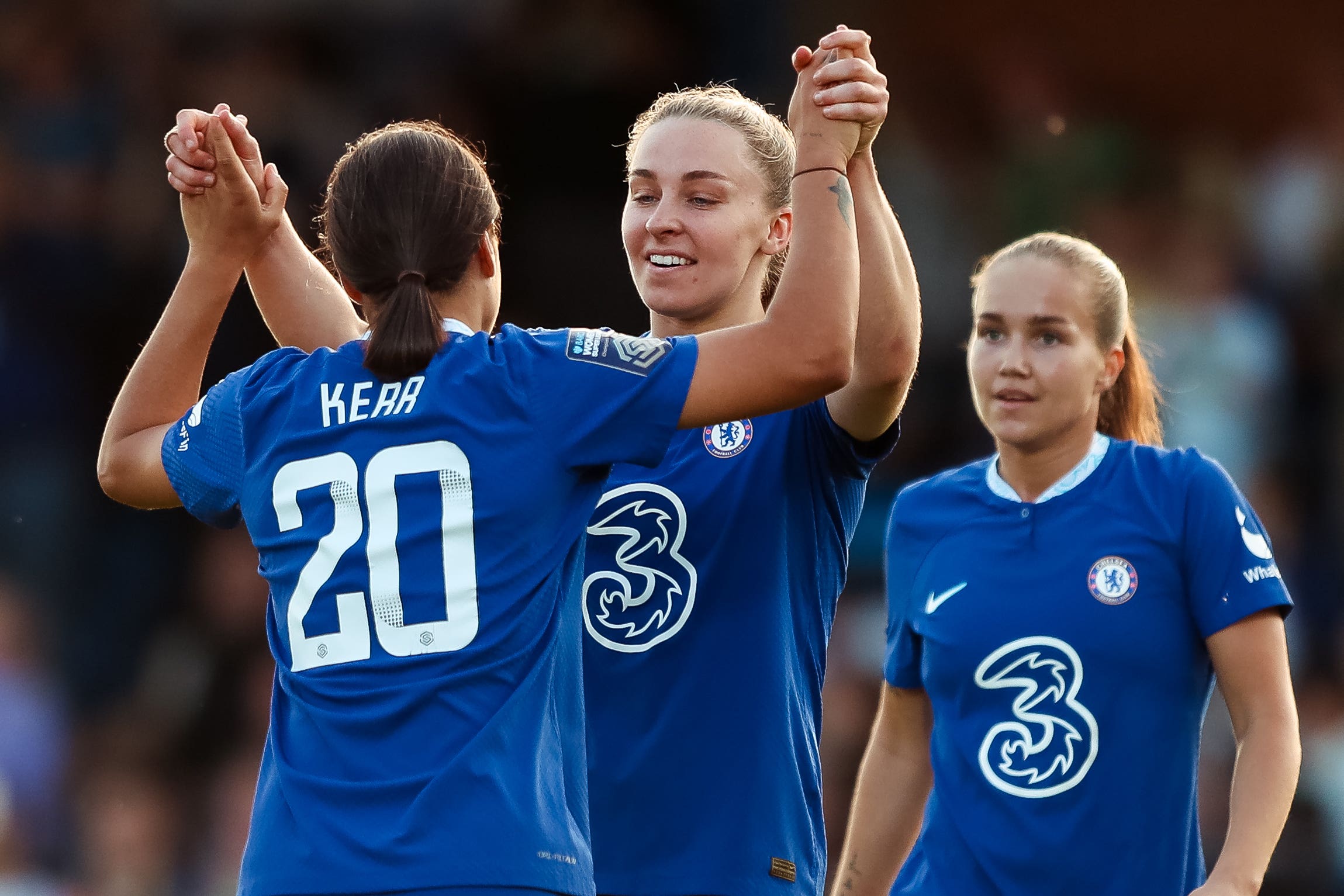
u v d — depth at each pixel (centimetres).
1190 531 1359
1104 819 1327
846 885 1473
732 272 1212
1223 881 1246
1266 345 3619
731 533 1179
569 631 970
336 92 3741
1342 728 2880
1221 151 4141
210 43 3728
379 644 927
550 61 3797
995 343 1424
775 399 972
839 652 2975
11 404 3397
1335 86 4147
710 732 1152
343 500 955
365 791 902
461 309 1034
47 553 3284
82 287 3531
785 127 1277
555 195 3769
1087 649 1352
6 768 2886
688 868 1134
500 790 896
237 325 3178
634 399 952
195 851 2803
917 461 3456
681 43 3906
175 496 1058
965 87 4128
